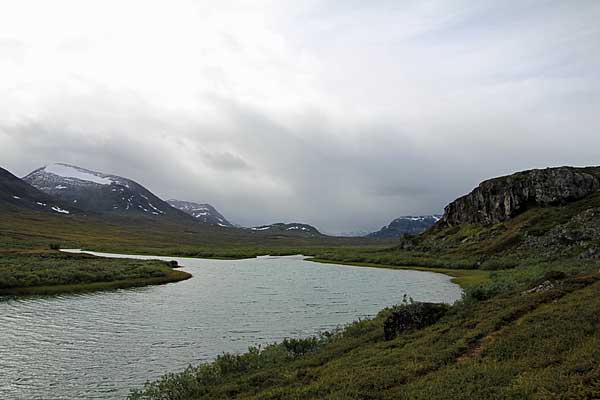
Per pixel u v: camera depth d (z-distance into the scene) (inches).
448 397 545.3
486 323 898.7
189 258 5949.8
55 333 1501.0
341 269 4124.0
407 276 3395.7
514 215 5167.3
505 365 627.2
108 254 6053.2
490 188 5679.1
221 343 1380.4
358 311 1898.4
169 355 1254.3
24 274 2455.7
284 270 4037.9
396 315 1097.4
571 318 773.9
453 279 3088.1
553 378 532.4
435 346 820.0
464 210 6112.2
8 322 1648.6
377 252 6043.3
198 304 2081.7
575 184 4911.4
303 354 1054.4
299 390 690.8
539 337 714.8
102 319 1724.9
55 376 1079.6
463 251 4633.4
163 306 2025.1
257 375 856.3
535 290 1178.0
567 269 1907.0
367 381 663.1
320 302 2145.7
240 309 1956.2
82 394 967.0
